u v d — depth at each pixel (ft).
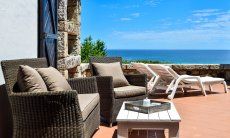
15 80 11.71
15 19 13.85
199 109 19.84
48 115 10.85
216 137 14.10
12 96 11.00
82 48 35.06
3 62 11.32
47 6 18.74
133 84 18.65
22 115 11.05
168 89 24.41
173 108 12.89
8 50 13.08
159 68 24.56
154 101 13.37
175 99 23.39
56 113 10.84
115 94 16.33
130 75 18.75
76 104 10.87
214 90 27.91
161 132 14.93
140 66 26.48
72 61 23.81
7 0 12.92
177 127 11.30
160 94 25.62
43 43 17.49
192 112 18.99
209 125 16.05
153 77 26.32
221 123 16.44
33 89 11.46
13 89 11.48
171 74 24.00
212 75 32.42
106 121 17.10
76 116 10.89
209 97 24.21
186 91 26.91
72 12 26.00
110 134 14.76
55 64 20.81
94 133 14.89
